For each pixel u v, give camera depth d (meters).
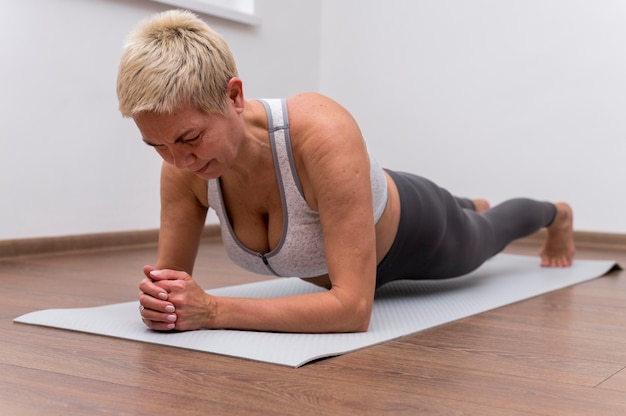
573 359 1.42
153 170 3.64
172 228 1.67
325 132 1.50
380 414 1.05
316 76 4.76
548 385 1.23
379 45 4.60
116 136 3.43
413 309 1.91
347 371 1.28
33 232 3.07
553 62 4.09
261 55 4.30
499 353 1.45
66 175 3.20
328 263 1.54
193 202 1.67
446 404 1.11
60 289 2.21
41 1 3.03
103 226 3.39
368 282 1.54
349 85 4.70
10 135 2.95
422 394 1.16
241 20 4.05
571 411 1.09
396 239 1.86
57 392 1.13
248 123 1.51
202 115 1.34
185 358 1.34
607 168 3.98
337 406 1.08
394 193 1.84
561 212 2.77
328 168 1.49
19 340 1.47
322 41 4.78
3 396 1.11
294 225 1.59
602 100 3.98
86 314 1.71
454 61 4.37
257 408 1.07
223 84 1.37
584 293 2.29
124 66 1.33
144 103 1.30
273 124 1.53
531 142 4.17
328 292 1.53
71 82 3.19
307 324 1.51
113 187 3.43
